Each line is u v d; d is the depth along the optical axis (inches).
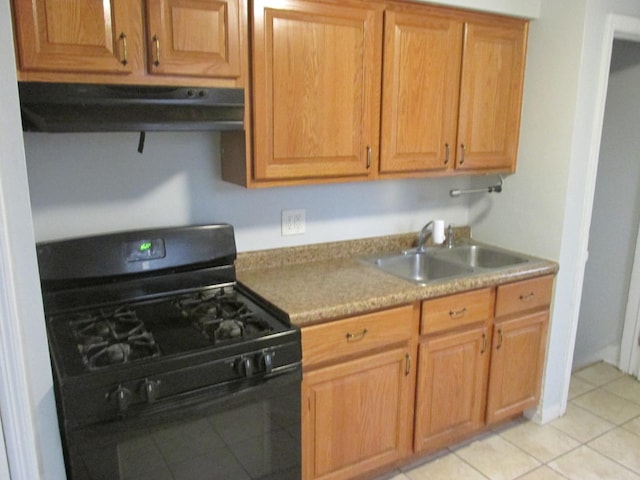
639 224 118.0
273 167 73.2
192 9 62.3
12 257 47.3
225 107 65.7
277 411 64.4
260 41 68.0
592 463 90.9
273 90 70.7
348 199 96.2
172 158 77.7
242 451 62.5
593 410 108.4
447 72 86.4
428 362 82.4
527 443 96.5
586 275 131.5
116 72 59.2
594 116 92.1
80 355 55.5
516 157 100.1
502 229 105.6
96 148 71.8
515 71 95.0
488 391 92.7
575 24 87.3
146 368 53.2
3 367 47.6
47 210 70.0
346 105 77.3
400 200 103.0
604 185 124.1
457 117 89.8
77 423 50.4
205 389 57.4
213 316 67.7
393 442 82.2
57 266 66.7
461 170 93.4
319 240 94.7
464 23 86.0
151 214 77.7
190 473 58.8
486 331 88.7
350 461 77.5
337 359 72.0
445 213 110.7
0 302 46.4
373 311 73.8
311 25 71.6
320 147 76.4
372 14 76.4
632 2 91.9
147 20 59.9
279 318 67.7
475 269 89.5
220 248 78.2
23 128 54.1
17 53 53.8
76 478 51.6
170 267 74.2
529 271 90.5
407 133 84.6
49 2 54.4
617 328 127.0
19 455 50.2
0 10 44.3
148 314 68.6
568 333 101.4
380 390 77.9
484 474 87.7
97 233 73.9
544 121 94.5
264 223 88.0
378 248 101.1
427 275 101.8
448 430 89.1
